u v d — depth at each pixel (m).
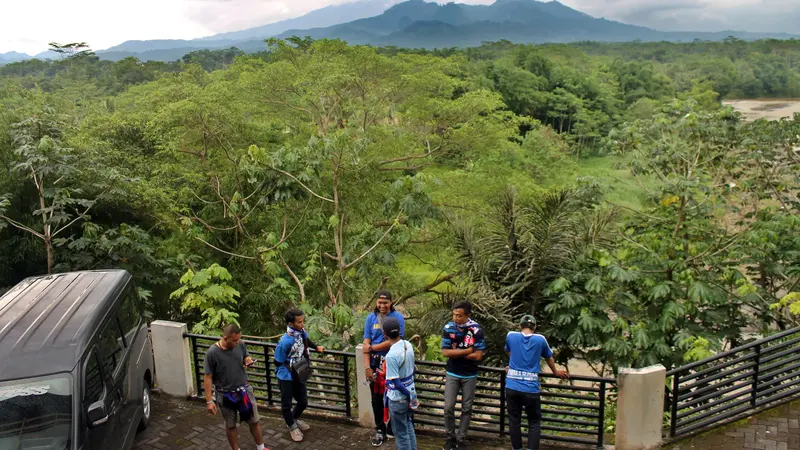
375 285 15.85
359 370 6.35
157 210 13.85
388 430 6.10
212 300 10.23
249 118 20.16
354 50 20.52
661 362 8.48
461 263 8.61
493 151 21.39
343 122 21.38
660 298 8.80
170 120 15.41
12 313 5.63
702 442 5.80
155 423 6.62
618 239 9.69
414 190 11.25
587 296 8.06
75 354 4.95
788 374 7.08
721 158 11.96
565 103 85.00
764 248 9.81
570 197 8.06
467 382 5.60
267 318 16.03
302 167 11.48
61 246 11.98
